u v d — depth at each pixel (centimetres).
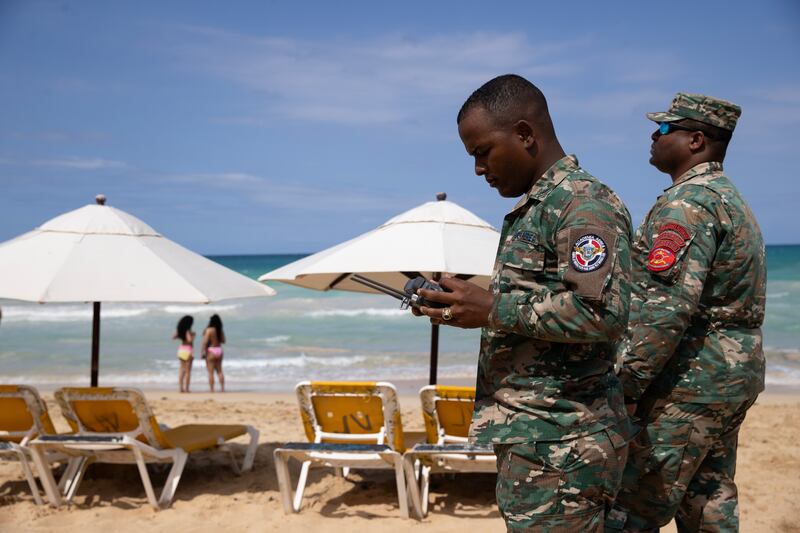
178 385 1725
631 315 337
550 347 257
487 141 262
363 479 674
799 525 538
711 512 356
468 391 582
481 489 642
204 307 3475
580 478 253
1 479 673
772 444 804
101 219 645
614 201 251
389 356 2244
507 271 260
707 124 353
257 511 588
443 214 633
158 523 563
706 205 333
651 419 343
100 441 580
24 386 601
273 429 921
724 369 335
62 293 573
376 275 705
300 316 3241
